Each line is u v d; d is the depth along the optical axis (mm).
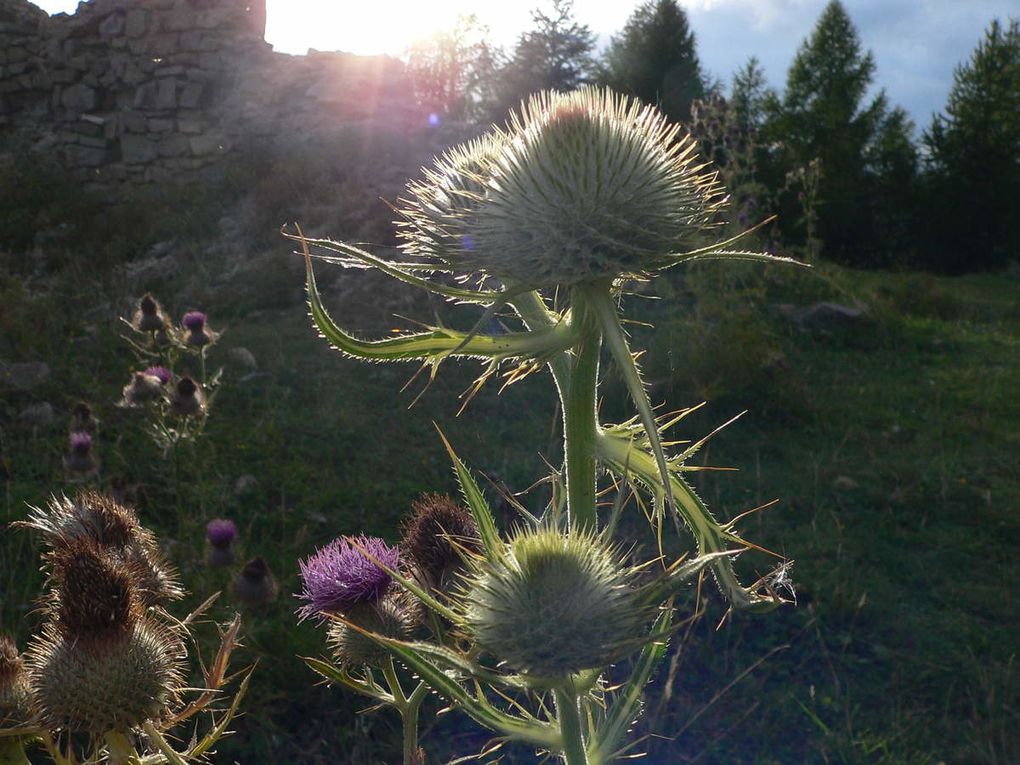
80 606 1982
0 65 19422
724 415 8258
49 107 19172
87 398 7906
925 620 5309
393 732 4250
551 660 1581
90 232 14992
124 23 18656
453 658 1516
